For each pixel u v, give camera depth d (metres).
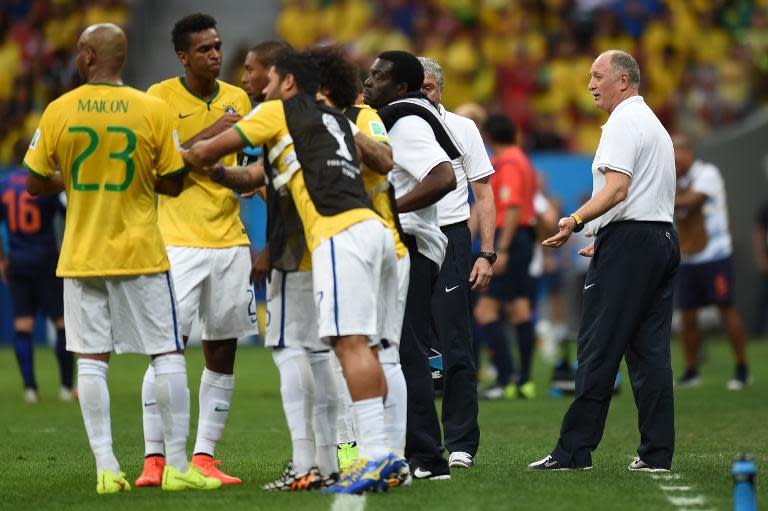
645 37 77.88
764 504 19.08
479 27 78.50
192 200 23.03
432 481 21.25
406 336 21.70
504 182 38.50
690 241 43.38
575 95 75.38
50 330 66.69
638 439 29.47
